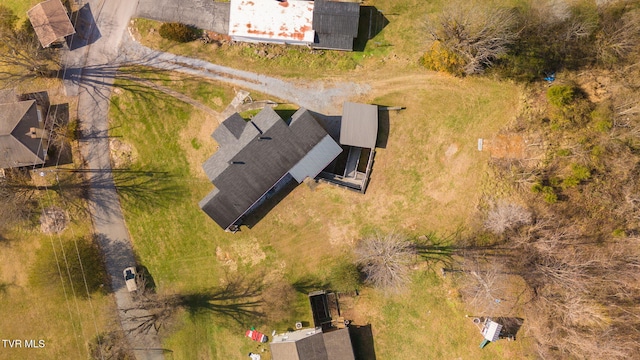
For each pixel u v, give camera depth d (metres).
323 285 45.19
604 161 42.16
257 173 42.72
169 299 45.94
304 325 45.47
